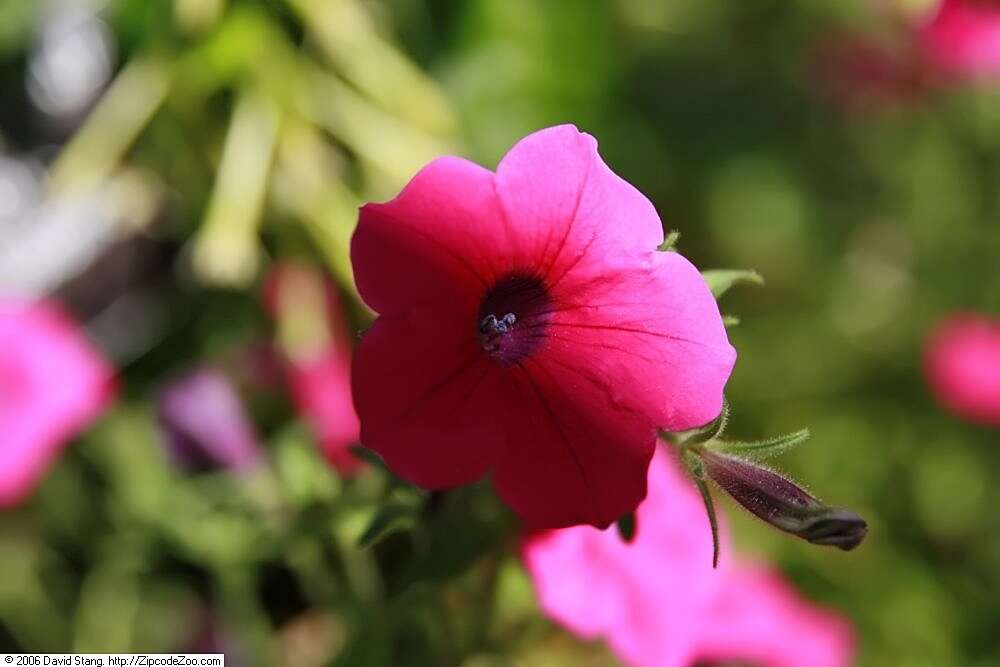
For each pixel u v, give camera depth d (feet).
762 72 3.00
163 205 2.33
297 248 2.19
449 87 2.61
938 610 2.52
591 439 1.41
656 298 1.40
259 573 1.98
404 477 1.38
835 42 3.01
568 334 1.42
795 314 2.87
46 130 2.41
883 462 2.74
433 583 1.56
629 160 2.76
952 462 2.75
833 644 1.92
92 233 2.30
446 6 2.62
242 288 2.24
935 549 2.67
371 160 2.25
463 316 1.40
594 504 1.41
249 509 1.85
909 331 2.87
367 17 2.30
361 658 1.71
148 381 2.28
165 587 2.01
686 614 1.67
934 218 2.97
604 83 2.75
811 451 2.72
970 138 2.98
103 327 2.28
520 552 1.61
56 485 2.05
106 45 2.44
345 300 2.18
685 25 3.03
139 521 1.99
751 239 2.85
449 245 1.39
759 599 1.86
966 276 2.93
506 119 2.65
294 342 2.04
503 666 1.80
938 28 2.73
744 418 2.73
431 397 1.39
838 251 2.91
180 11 2.19
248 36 2.19
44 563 2.06
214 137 2.25
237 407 1.93
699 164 2.85
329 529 1.77
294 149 2.19
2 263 2.25
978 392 2.61
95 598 2.03
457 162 1.39
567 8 2.68
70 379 1.96
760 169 2.89
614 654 1.92
